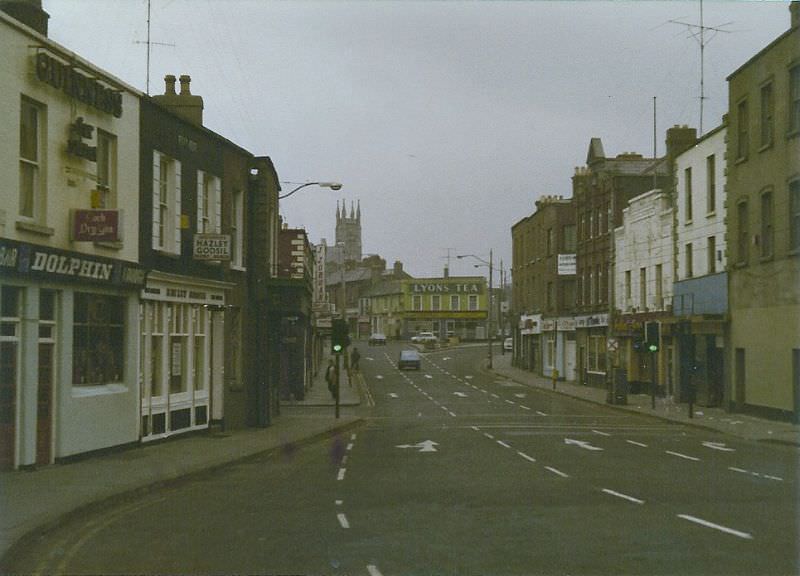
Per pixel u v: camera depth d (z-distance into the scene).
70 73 17.91
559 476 17.41
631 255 49.88
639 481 16.61
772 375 32.00
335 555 9.87
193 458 19.55
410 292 128.38
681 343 42.38
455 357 95.00
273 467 19.31
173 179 23.36
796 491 15.19
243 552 10.09
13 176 16.14
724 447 23.97
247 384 29.41
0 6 18.47
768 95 32.69
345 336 33.84
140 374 21.61
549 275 68.12
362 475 17.73
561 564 9.35
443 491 15.21
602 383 55.47
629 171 58.22
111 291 20.02
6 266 15.61
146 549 10.35
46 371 17.70
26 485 14.95
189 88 27.89
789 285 30.56
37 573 9.20
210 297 26.00
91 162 18.97
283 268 35.84
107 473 16.66
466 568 9.19
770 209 32.38
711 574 8.90
